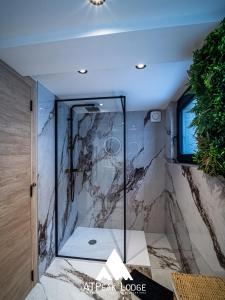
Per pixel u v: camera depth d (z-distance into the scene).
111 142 2.65
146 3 0.83
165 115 2.64
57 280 1.70
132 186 2.71
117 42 1.01
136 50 1.09
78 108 2.48
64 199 2.33
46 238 1.86
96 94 2.03
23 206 1.47
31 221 1.59
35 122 1.66
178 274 0.97
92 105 2.36
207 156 0.92
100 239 2.46
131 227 2.71
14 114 1.36
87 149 2.71
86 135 2.70
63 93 2.00
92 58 1.18
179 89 1.89
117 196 2.68
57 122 2.11
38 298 1.49
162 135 2.66
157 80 1.66
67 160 2.42
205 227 1.14
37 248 1.68
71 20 0.92
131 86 1.81
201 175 1.19
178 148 2.28
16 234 1.37
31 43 1.02
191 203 1.41
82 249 2.23
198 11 0.88
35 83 1.66
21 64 1.26
